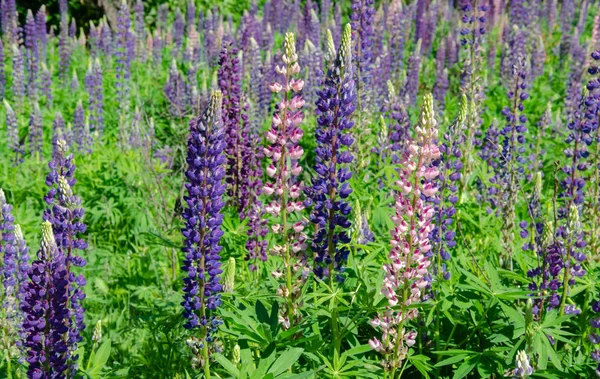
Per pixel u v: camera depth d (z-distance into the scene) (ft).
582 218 8.17
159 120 13.88
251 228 7.68
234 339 6.54
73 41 21.62
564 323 6.95
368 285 6.42
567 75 17.29
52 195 6.53
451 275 6.73
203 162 6.12
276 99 13.30
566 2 23.76
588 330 6.87
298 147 6.29
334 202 6.49
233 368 5.88
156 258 8.79
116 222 9.75
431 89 16.43
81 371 6.43
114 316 7.99
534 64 17.80
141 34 20.76
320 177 6.52
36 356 6.10
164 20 24.82
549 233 6.72
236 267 7.71
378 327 6.63
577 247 6.77
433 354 6.65
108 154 11.86
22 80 15.70
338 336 6.17
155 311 7.35
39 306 6.07
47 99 16.08
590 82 7.80
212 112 6.12
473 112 9.08
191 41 20.47
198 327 6.25
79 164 11.51
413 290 6.07
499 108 15.06
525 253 7.73
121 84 15.20
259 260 7.74
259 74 12.78
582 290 6.93
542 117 11.10
